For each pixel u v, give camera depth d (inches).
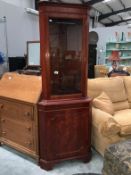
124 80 128.1
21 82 100.7
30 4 245.8
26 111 92.5
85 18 85.5
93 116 95.3
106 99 110.4
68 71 91.4
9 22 184.2
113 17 472.7
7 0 199.6
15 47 194.2
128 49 342.3
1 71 147.7
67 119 89.0
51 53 86.0
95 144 101.7
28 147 96.1
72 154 92.8
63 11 81.8
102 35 361.4
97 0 319.9
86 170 89.0
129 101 126.0
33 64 119.7
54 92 89.0
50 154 89.4
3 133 106.6
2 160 97.0
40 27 82.4
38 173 87.2
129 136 94.0
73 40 89.2
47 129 87.2
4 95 100.4
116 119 99.7
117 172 63.8
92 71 248.4
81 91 91.9
